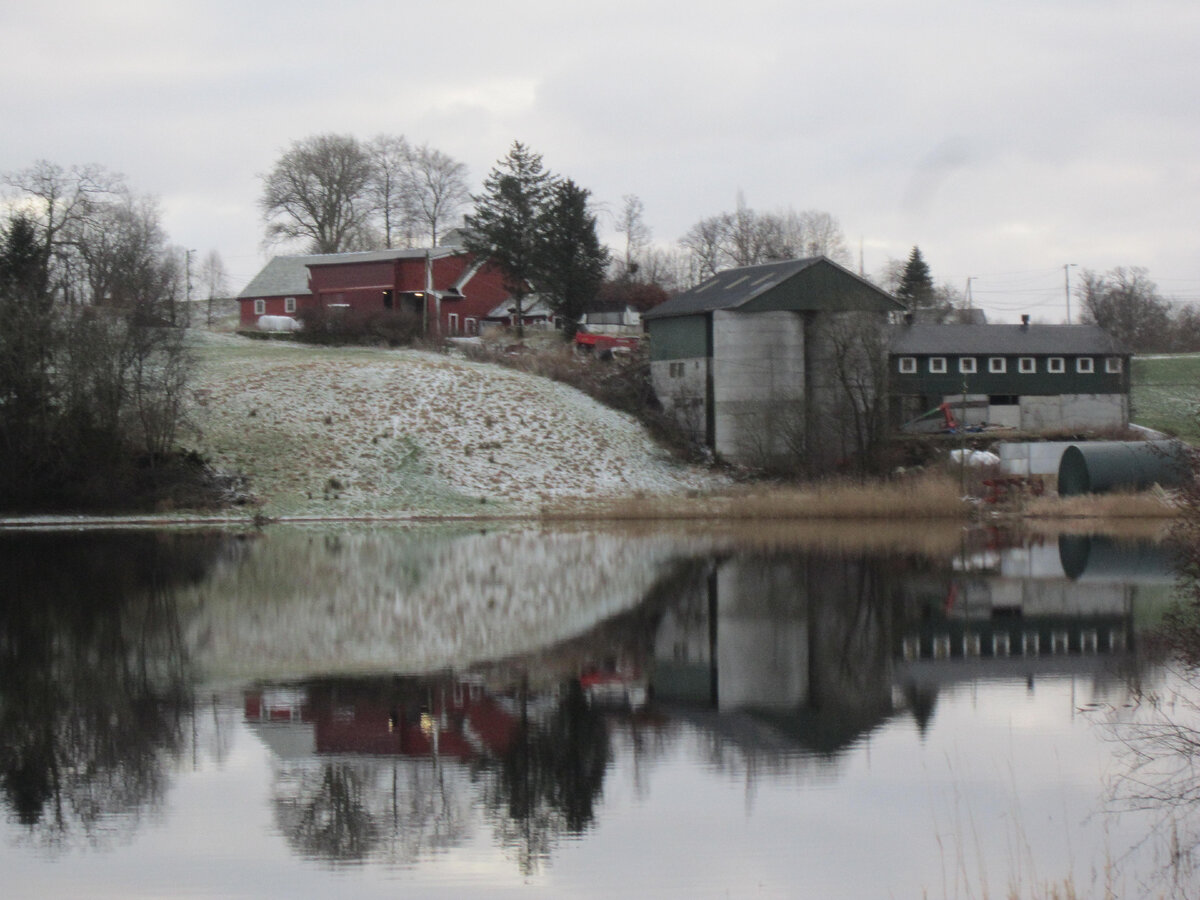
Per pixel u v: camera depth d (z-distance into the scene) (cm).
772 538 5306
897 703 2350
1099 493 6356
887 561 4419
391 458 6994
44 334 6241
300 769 1967
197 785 1897
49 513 6212
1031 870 1530
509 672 2633
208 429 7012
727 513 6278
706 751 2048
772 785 1880
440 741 2114
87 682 2534
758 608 3422
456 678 2572
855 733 2147
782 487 6925
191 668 2662
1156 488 6197
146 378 6956
